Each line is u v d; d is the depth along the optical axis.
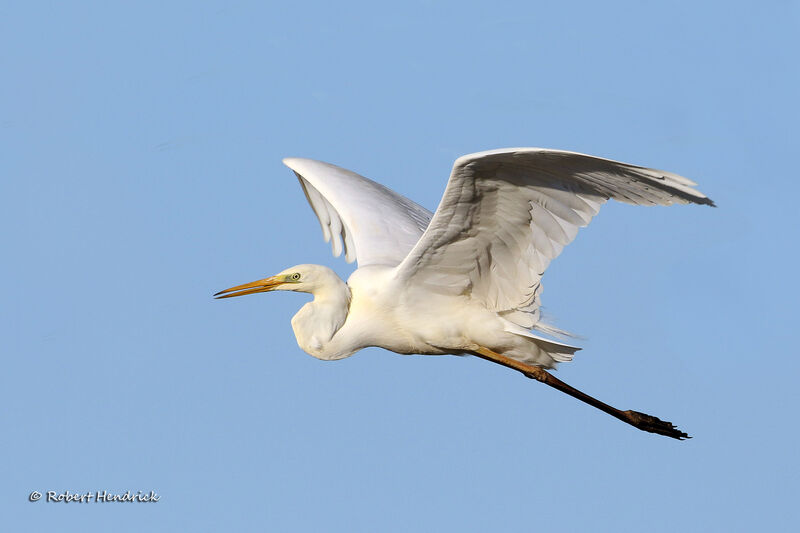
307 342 13.05
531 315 12.88
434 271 12.62
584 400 13.18
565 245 12.01
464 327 12.88
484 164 11.22
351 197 14.77
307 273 13.05
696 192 10.66
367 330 13.05
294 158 15.45
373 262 13.84
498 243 12.30
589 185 11.49
